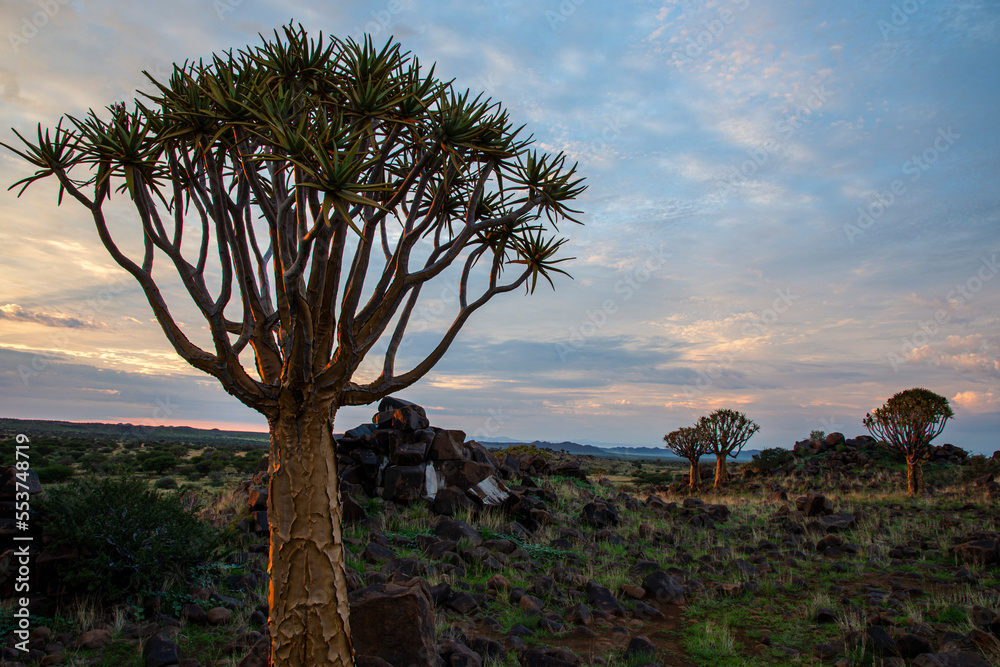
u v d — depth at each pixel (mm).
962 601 7855
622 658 6203
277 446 4285
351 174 3656
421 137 4695
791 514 15055
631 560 10539
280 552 4152
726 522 14430
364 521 10492
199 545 7547
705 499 21828
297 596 4094
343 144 4227
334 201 3652
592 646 6500
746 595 8680
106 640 5863
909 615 7355
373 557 8625
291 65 4699
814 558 10875
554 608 7742
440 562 8703
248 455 47219
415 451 12555
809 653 6473
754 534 12859
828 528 13094
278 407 4305
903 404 20859
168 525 7406
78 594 6691
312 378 4199
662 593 8539
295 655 4027
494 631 6781
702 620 7703
